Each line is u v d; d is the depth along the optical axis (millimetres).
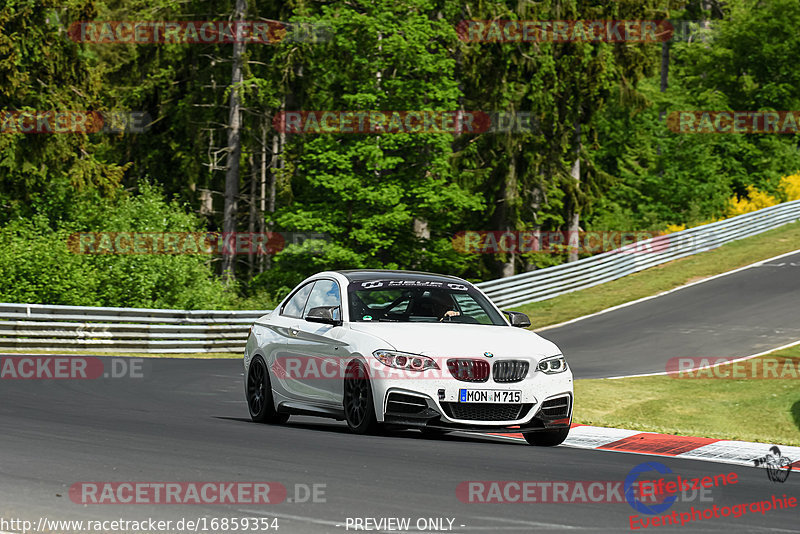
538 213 141000
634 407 48188
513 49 127375
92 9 107000
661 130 172875
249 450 23859
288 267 115000
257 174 142375
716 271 104938
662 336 77438
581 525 16734
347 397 28391
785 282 97438
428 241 121125
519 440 30250
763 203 161125
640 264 108125
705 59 195250
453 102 116812
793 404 48969
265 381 32094
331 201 116562
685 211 168625
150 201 101500
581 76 131000
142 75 126938
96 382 47594
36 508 16719
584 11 131625
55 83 107000
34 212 104188
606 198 168625
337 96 118750
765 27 191375
